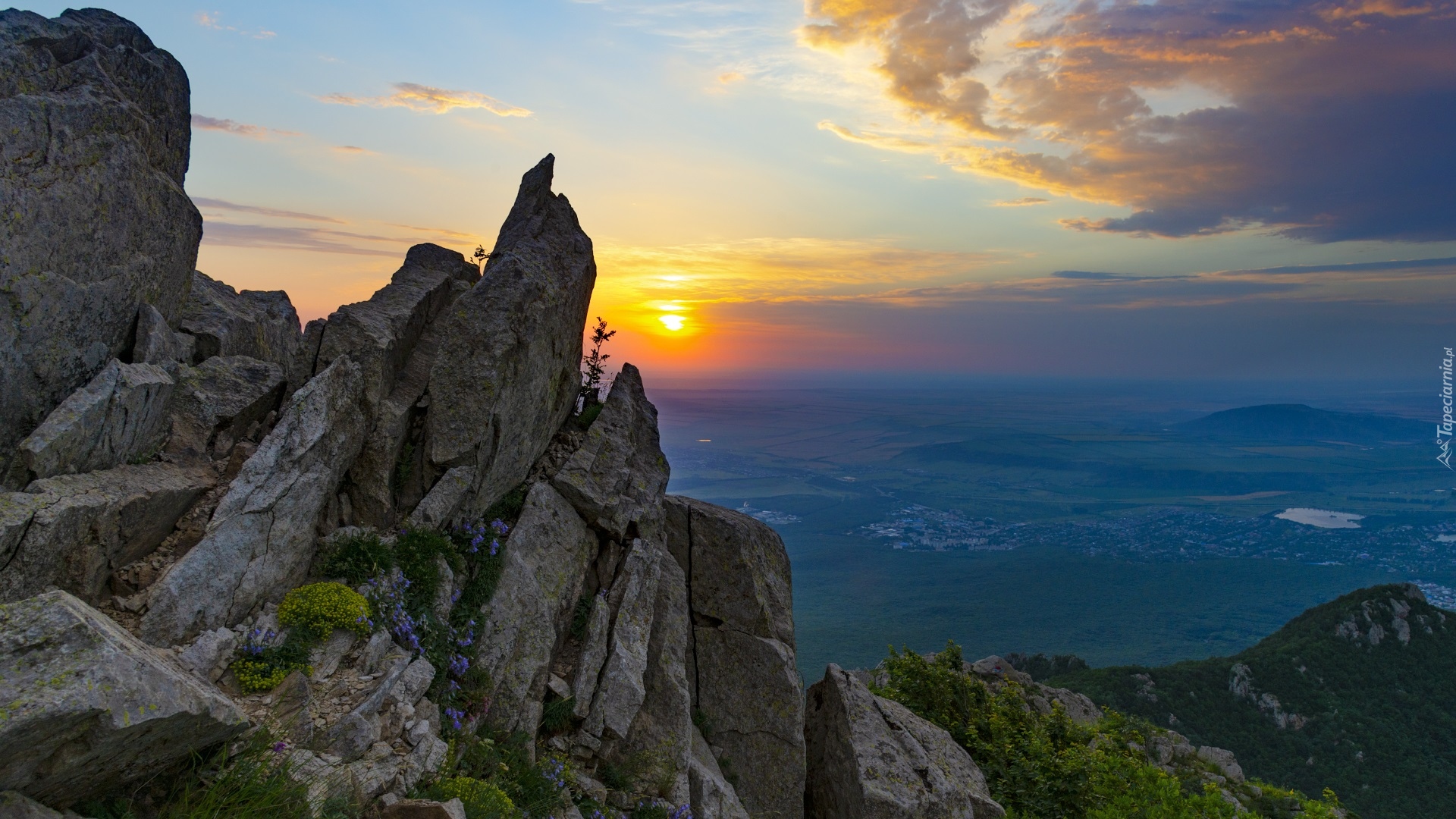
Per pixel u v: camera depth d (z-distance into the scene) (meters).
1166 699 106.38
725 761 17.33
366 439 13.28
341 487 13.13
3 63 10.66
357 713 8.97
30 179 10.38
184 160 14.39
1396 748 102.75
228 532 10.12
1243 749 101.50
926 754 19.09
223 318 14.70
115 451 10.74
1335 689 115.00
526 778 11.48
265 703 8.93
